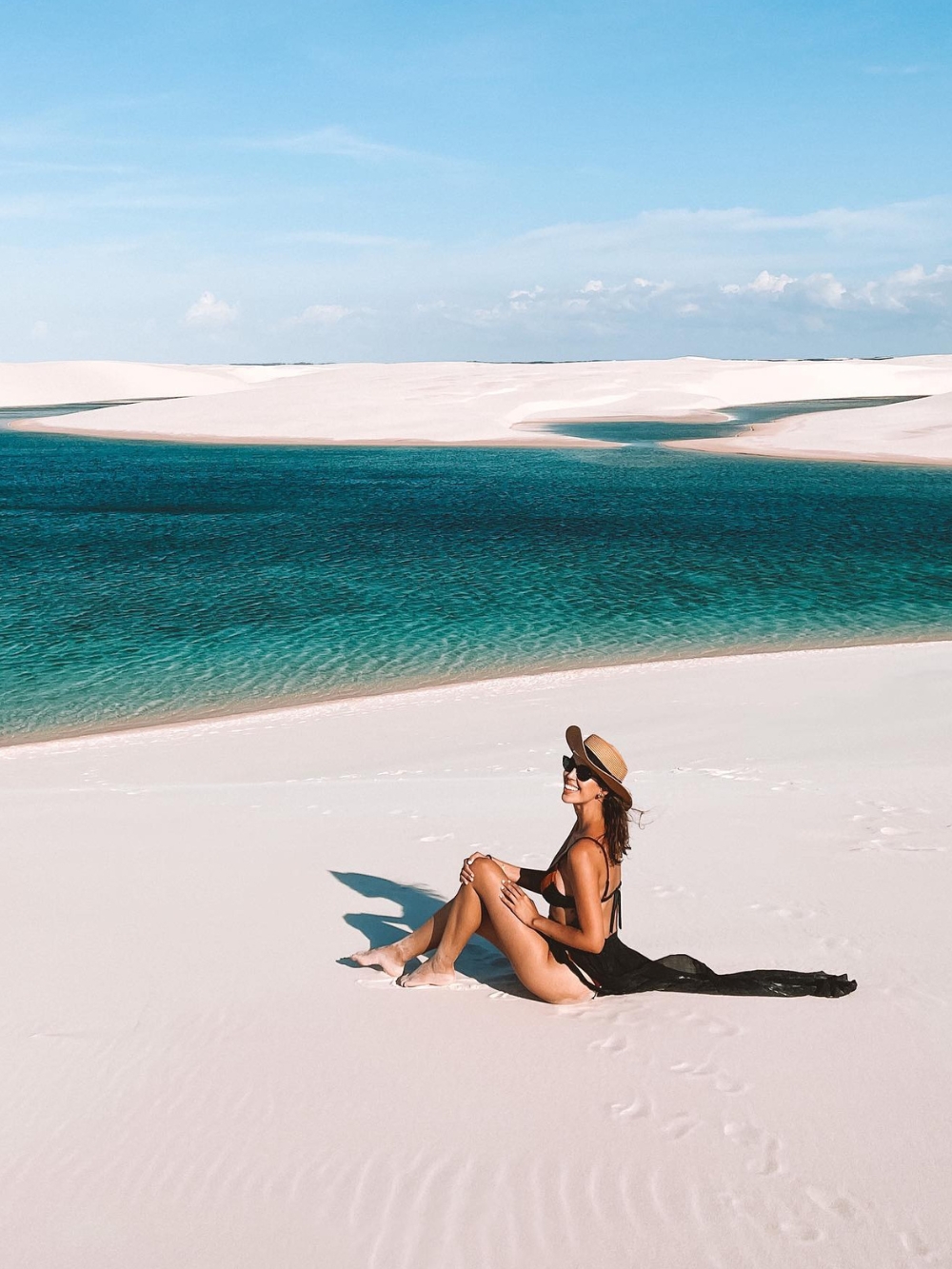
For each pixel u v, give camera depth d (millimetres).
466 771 10766
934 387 109375
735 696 14383
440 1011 4301
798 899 5633
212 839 7164
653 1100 3568
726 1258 2814
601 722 13297
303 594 24812
